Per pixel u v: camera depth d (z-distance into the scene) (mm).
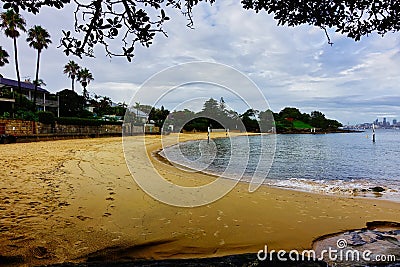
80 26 2699
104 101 55531
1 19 29328
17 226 3904
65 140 26703
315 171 12469
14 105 27406
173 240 3785
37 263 2975
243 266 1783
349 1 2773
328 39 3043
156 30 2717
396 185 8969
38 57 34281
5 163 10102
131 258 3248
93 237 3705
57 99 42469
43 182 6918
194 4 2949
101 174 8672
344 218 5016
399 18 2795
